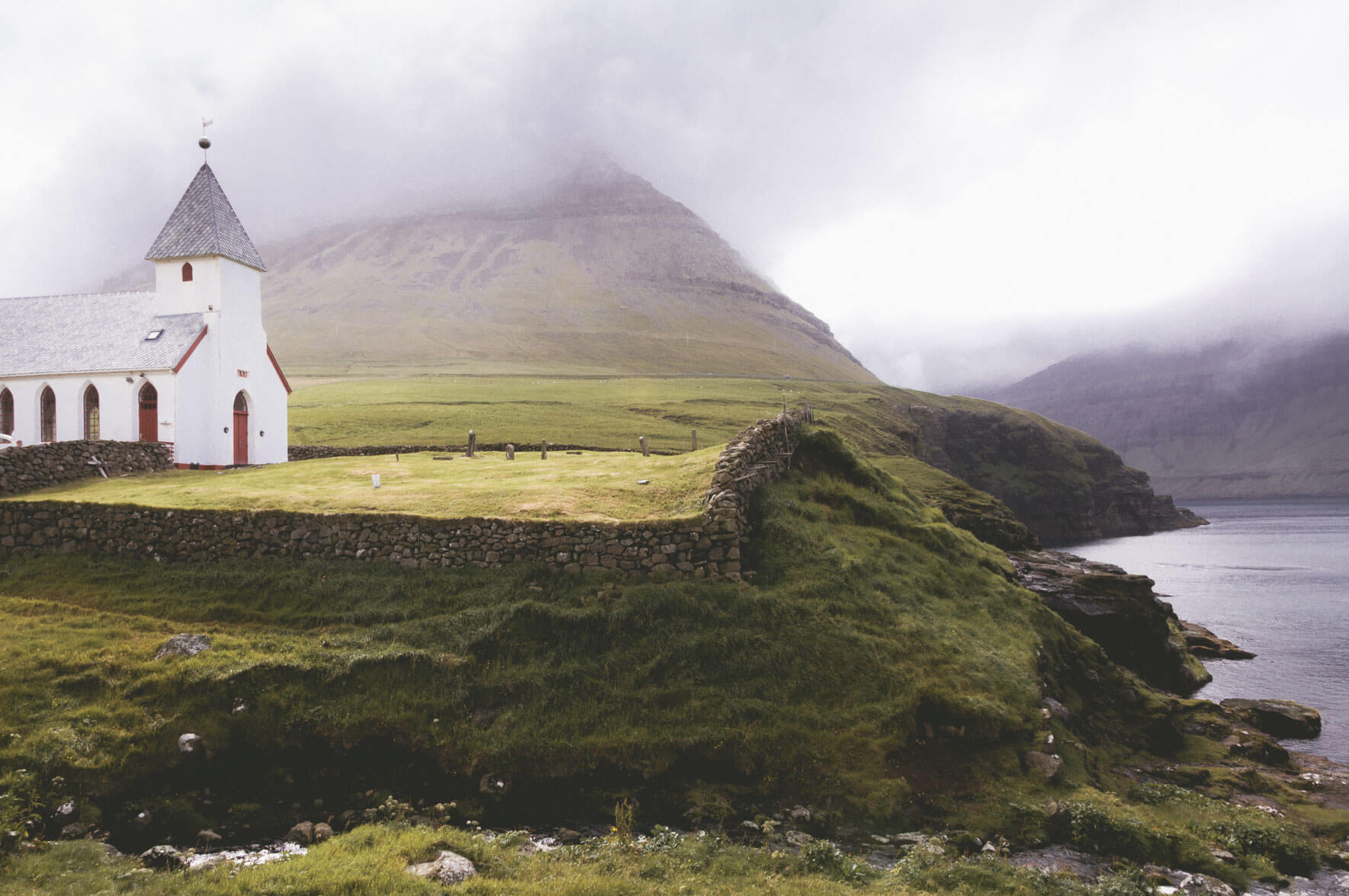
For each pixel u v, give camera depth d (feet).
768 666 74.69
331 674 69.51
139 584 87.30
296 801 59.98
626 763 65.16
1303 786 83.20
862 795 63.93
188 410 157.28
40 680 66.85
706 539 84.84
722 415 550.77
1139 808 68.08
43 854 47.88
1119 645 131.64
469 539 87.86
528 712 68.44
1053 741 72.18
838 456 121.60
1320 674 153.69
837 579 86.22
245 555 91.04
